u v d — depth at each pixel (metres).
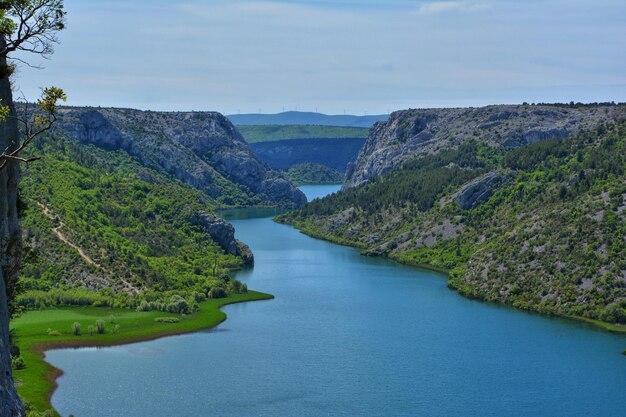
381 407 143.25
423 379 161.00
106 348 178.62
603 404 148.00
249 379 157.62
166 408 139.00
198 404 141.50
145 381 154.50
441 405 145.38
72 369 161.12
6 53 58.16
